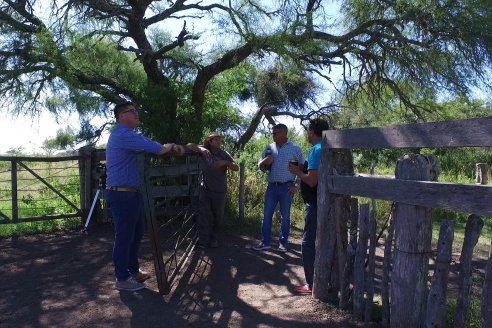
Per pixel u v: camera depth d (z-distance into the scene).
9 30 8.38
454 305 4.22
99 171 8.23
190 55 11.34
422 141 3.18
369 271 3.90
